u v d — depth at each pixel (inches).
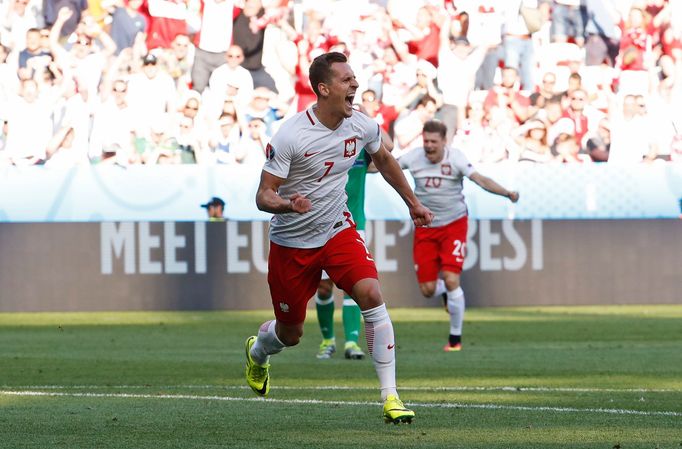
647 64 2308.1
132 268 1999.3
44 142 2190.0
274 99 2251.5
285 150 643.5
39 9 2201.0
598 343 1387.8
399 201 2101.4
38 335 1540.4
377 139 673.0
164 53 2223.2
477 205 2145.7
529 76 2294.5
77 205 2097.7
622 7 2308.1
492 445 592.4
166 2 2223.2
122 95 2208.4
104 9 2209.6
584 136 2294.5
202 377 1007.0
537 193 2156.7
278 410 753.0
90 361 1170.6
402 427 665.6
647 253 2095.2
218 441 606.5
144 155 2206.0
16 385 939.3
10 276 1975.9
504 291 2060.8
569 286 2078.0
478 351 1283.2
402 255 2034.9
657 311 1962.4
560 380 972.6
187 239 2006.6
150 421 695.1
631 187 2175.2
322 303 1212.5
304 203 610.5
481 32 2292.1
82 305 1993.1
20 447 586.2
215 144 2233.0
